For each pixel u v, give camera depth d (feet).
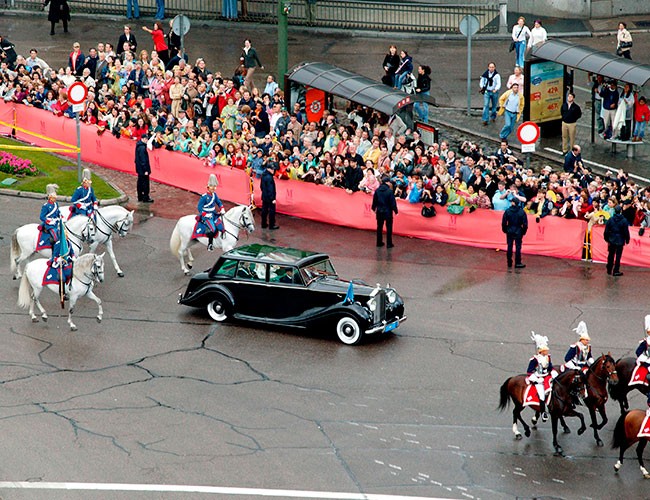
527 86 218.18
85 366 136.36
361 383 132.98
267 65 262.88
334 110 235.40
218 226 163.94
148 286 162.61
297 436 121.08
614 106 212.84
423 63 261.44
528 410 128.47
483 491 111.24
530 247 178.09
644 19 287.48
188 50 272.10
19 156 219.20
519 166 187.52
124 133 214.48
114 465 114.73
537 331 148.36
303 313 145.59
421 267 172.76
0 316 150.51
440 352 141.59
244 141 203.10
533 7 293.02
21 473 112.88
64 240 146.30
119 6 308.40
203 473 113.50
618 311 155.12
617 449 120.06
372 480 112.78
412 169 190.90
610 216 174.60
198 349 141.69
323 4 292.40
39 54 270.46
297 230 189.26
